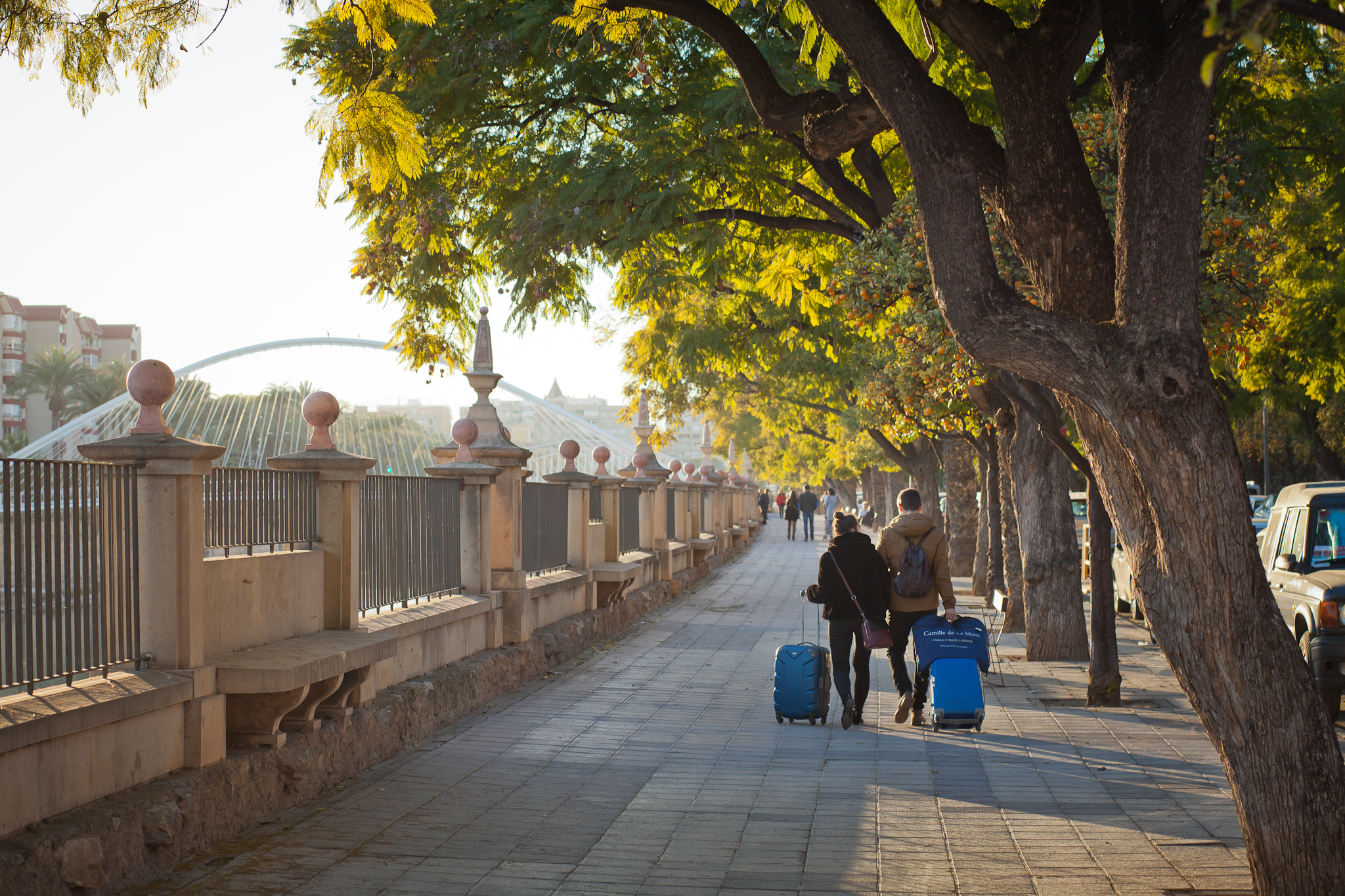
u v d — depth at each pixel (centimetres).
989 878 530
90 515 530
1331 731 441
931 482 3231
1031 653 1384
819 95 748
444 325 1329
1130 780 734
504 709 995
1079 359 445
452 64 1100
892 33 491
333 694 709
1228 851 569
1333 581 971
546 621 1325
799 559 3519
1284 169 1171
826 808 663
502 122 1205
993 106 1073
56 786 468
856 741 873
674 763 788
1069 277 494
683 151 1127
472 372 1180
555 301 1251
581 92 1170
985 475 2206
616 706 1020
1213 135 1096
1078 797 689
